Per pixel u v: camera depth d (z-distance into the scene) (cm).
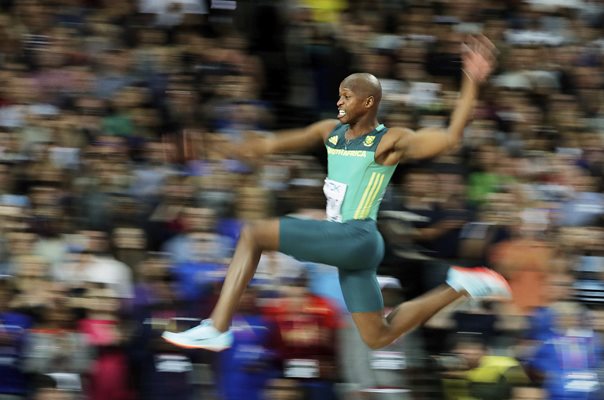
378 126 768
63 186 1198
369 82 760
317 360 1038
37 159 1230
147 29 1420
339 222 760
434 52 1443
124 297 1054
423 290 1149
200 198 1160
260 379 1020
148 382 1017
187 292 1061
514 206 1192
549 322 1062
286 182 1208
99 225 1149
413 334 1075
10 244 1099
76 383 1006
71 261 1070
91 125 1284
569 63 1491
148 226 1141
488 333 1066
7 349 1009
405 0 1496
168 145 812
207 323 750
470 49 741
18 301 1041
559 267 1106
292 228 753
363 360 1041
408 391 1039
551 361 1045
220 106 1339
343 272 787
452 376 1051
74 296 1044
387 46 1438
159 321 1039
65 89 1331
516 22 1522
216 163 1196
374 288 786
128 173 1214
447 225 1184
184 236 1114
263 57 1448
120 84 1344
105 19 1430
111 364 1013
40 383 1005
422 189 1209
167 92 1335
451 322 1076
